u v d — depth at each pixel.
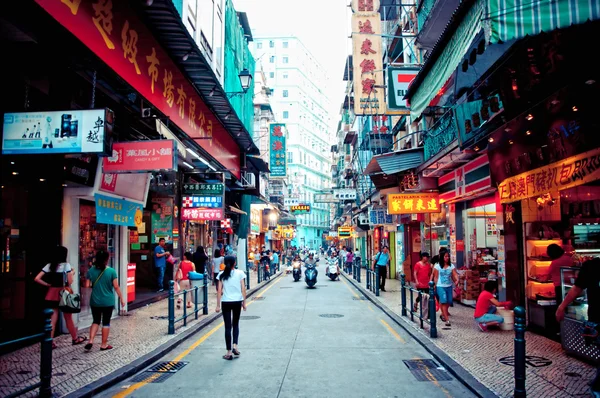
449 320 10.30
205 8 13.72
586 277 5.15
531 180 8.09
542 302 8.41
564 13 3.96
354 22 16.50
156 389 5.70
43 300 8.05
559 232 8.90
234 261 7.60
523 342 4.98
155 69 8.97
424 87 8.53
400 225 21.98
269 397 5.34
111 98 9.26
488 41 4.28
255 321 10.98
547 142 7.45
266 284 22.14
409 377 6.14
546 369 6.20
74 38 5.87
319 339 8.75
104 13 6.66
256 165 24.39
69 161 8.23
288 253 45.62
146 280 16.38
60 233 8.67
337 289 19.80
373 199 25.12
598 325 5.03
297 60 87.62
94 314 7.62
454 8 11.66
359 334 9.23
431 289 8.61
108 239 11.17
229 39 16.95
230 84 17.08
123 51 7.40
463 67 6.44
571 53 5.55
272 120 45.81
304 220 86.38
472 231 13.06
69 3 5.68
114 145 8.02
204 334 9.34
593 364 6.39
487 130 8.57
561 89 5.89
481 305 9.44
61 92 8.05
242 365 6.84
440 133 11.95
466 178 12.06
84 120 6.20
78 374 6.10
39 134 6.16
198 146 12.79
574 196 8.41
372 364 6.84
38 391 5.36
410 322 10.15
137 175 10.80
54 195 8.52
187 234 18.45
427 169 13.45
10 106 6.86
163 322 10.31
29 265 8.14
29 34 5.79
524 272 9.20
